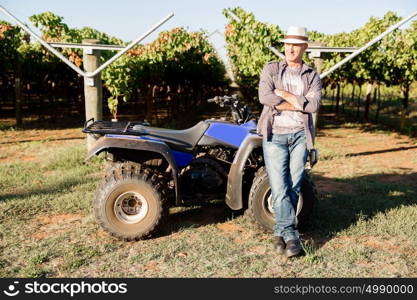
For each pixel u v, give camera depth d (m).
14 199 5.00
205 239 3.98
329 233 4.12
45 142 9.58
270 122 3.52
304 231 4.23
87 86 6.78
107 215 3.87
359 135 11.91
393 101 24.31
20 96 12.38
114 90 9.41
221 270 3.40
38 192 5.37
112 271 3.38
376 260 3.60
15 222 4.32
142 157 4.29
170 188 4.24
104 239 3.99
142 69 10.88
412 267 3.49
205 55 14.96
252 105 22.34
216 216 4.67
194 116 17.36
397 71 12.04
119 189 3.86
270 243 3.92
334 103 24.94
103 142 3.84
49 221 4.43
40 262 3.49
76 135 10.81
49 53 14.28
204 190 4.27
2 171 6.46
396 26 6.11
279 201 3.62
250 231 4.23
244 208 4.71
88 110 6.86
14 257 3.57
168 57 11.30
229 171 4.19
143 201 3.93
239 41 8.95
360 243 3.97
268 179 4.03
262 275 3.33
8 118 14.72
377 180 6.39
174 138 4.11
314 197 4.16
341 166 7.34
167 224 4.39
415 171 7.09
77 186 5.59
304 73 3.54
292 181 3.62
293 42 3.43
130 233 3.90
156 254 3.65
